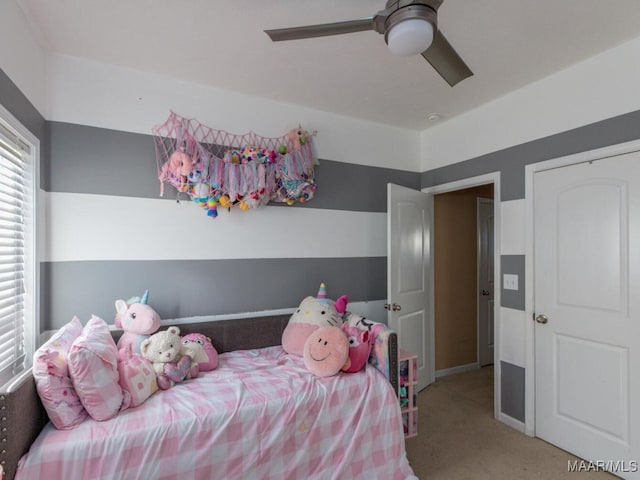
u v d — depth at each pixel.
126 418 1.48
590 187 2.08
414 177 3.32
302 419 1.70
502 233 2.59
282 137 2.67
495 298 2.64
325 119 2.87
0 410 1.19
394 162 3.20
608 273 1.99
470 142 2.85
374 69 2.20
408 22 1.21
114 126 2.18
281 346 2.50
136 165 2.23
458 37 1.86
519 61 2.10
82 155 2.10
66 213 2.06
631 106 1.90
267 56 2.06
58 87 2.04
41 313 1.94
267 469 1.60
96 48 1.99
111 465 1.34
